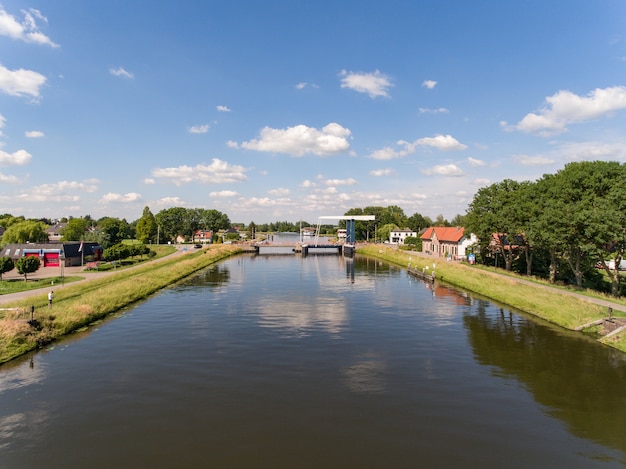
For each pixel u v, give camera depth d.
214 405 16.98
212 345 25.34
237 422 15.55
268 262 87.25
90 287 42.47
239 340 26.53
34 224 95.56
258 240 194.38
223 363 22.09
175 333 28.17
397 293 45.62
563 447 14.07
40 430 14.95
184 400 17.47
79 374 20.44
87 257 76.06
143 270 60.66
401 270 70.69
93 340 26.41
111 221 117.81
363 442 14.20
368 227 178.00
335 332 28.69
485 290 44.34
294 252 120.81
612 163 43.00
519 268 63.62
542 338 27.31
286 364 22.02
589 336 27.83
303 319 32.66
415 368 21.61
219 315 34.00
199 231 196.12
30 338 24.64
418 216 179.62
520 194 58.03
